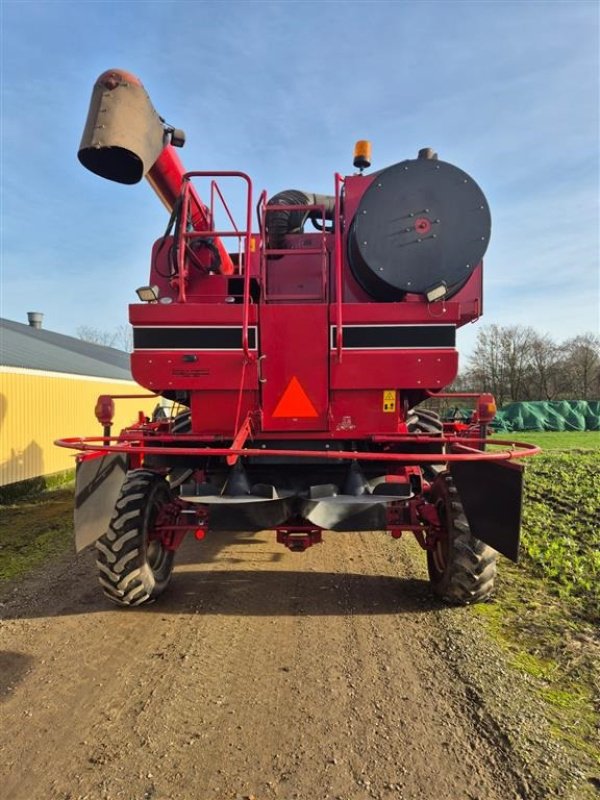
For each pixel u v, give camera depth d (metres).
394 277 3.86
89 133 3.73
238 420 3.78
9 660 3.40
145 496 4.12
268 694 3.01
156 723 2.75
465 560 3.91
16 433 10.63
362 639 3.65
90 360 16.77
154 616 4.07
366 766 2.42
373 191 3.85
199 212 4.96
